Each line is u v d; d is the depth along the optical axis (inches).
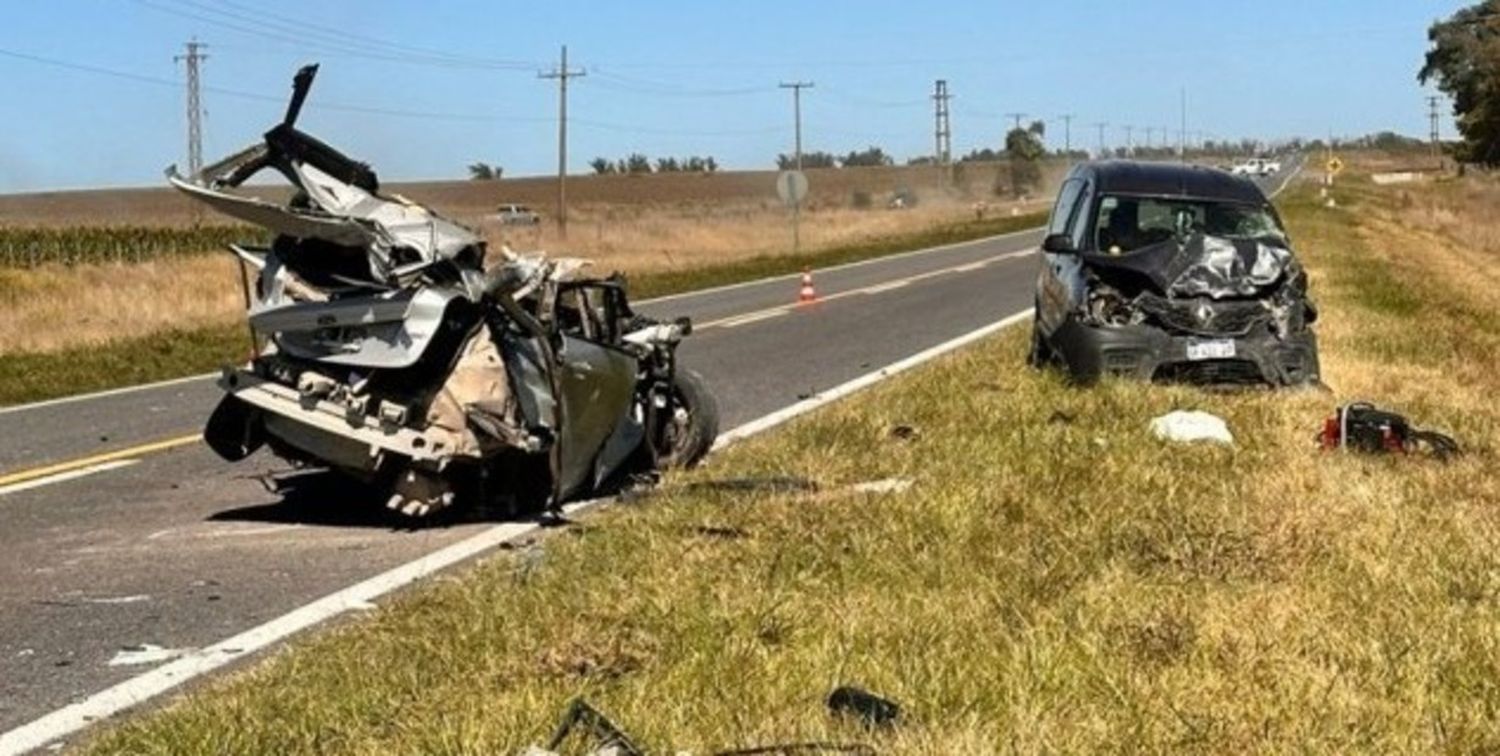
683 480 377.4
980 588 256.4
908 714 198.2
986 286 1263.5
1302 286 521.3
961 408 468.1
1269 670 214.5
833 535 295.3
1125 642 226.7
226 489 401.4
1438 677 211.8
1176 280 512.1
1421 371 581.0
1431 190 3179.1
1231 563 272.1
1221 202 564.4
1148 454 375.6
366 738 193.3
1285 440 404.5
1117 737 189.3
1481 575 262.4
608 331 394.9
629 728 193.9
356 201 346.3
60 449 481.7
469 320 341.7
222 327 989.2
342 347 337.7
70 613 277.1
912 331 848.3
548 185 5007.4
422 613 256.5
